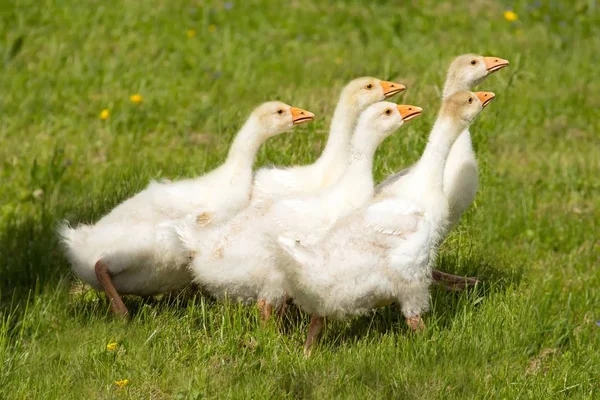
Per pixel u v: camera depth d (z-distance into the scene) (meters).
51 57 22.23
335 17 25.50
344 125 13.49
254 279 11.59
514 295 13.09
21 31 23.44
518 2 26.55
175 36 23.86
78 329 11.96
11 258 14.40
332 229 11.20
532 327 12.39
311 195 12.20
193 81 21.41
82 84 21.19
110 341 11.59
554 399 11.05
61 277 13.36
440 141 11.99
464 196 13.55
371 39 24.45
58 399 10.57
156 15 24.86
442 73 18.92
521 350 12.05
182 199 12.71
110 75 21.44
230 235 11.67
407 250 11.12
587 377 11.51
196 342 11.63
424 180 12.02
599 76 22.66
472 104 11.98
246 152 13.11
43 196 16.83
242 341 11.64
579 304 13.45
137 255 12.19
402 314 12.29
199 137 18.97
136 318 12.05
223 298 12.01
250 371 11.06
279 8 25.97
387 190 12.35
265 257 11.48
